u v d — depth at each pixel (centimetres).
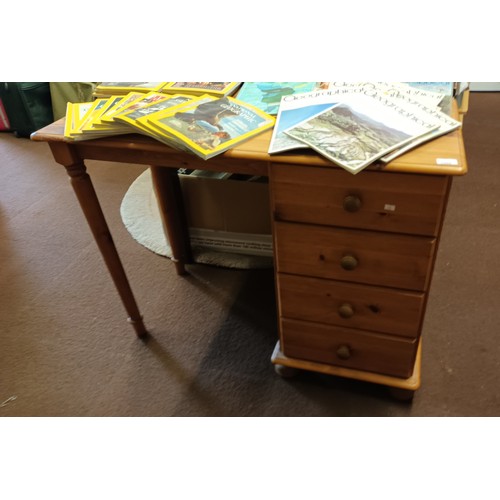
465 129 245
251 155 86
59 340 145
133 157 103
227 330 145
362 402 121
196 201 160
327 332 113
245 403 123
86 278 169
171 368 134
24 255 183
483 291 148
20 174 241
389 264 93
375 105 95
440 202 80
